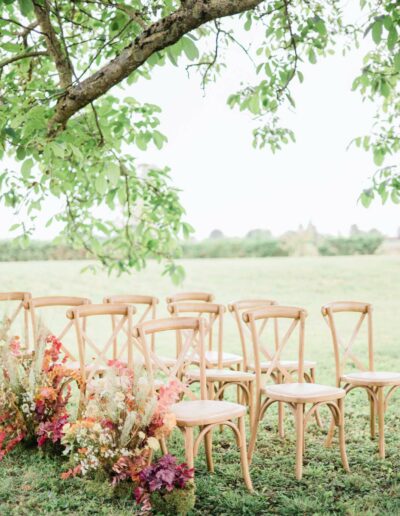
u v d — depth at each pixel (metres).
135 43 4.28
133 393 4.09
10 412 4.90
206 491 4.14
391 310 16.89
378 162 6.34
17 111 4.99
